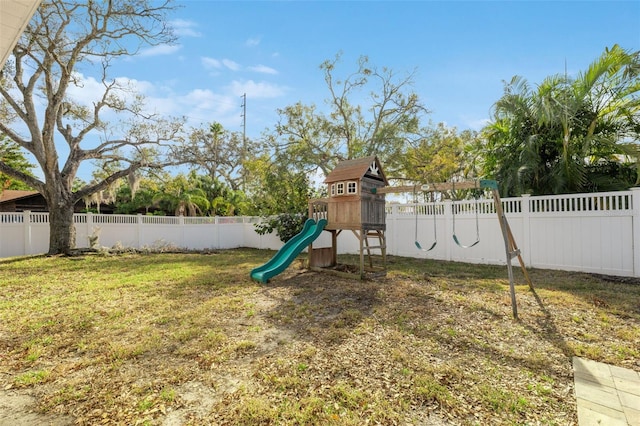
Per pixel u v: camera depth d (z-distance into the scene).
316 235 7.62
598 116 8.57
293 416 2.34
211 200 22.73
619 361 3.18
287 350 3.46
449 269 8.05
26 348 3.59
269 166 16.59
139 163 13.32
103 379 2.91
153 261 10.17
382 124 17.39
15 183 24.08
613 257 6.94
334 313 4.68
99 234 13.02
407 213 10.65
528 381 2.82
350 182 7.16
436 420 2.31
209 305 5.09
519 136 9.86
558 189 8.55
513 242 5.44
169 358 3.31
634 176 8.52
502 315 4.50
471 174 13.99
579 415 2.35
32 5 2.35
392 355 3.31
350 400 2.53
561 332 3.90
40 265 9.40
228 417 2.35
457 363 3.15
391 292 5.77
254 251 13.53
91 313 4.76
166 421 2.32
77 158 12.67
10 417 2.40
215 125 27.41
